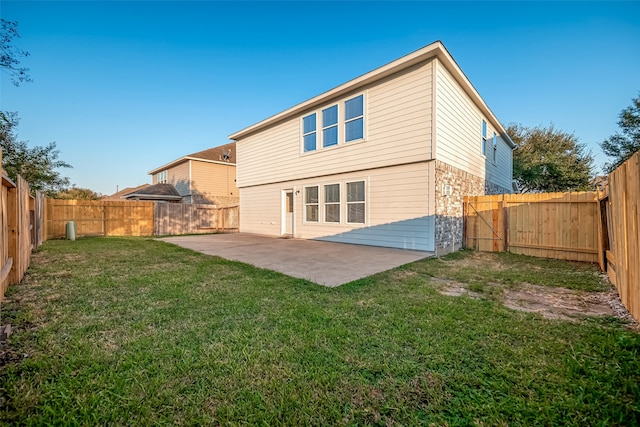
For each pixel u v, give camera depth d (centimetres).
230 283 445
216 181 2178
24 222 495
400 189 809
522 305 353
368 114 873
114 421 156
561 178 1902
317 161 1029
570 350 233
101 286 427
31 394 177
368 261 637
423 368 209
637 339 246
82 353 228
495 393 181
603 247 559
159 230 1460
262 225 1310
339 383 191
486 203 839
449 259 677
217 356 225
